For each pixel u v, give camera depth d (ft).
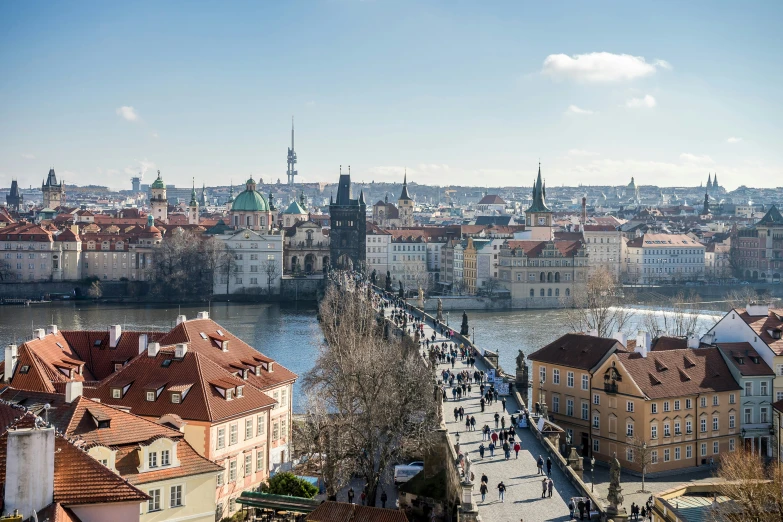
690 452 519.60
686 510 339.57
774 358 543.80
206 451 401.29
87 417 334.24
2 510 223.92
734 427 536.42
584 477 497.05
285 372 513.86
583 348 563.07
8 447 225.56
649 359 530.27
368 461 438.81
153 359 440.04
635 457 503.61
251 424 434.30
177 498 335.47
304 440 485.56
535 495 357.41
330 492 407.64
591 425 539.29
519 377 565.12
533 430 456.86
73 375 474.90
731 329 581.12
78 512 234.58
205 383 421.59
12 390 377.09
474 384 592.19
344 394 475.72
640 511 417.49
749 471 345.92
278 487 410.72
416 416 504.84
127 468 324.60
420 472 450.30
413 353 612.29
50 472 230.27
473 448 429.79
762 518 309.63
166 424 383.65
